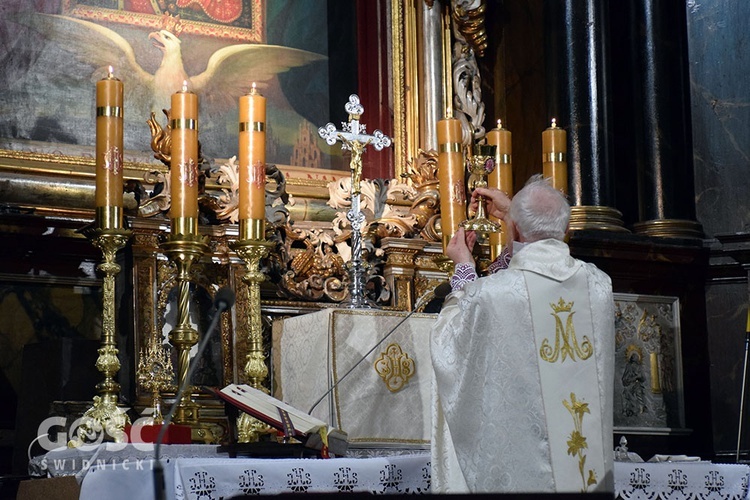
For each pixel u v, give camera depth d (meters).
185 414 8.23
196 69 10.71
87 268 9.72
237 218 9.31
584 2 11.71
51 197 9.73
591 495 4.85
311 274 9.59
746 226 11.81
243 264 9.21
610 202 11.49
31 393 8.92
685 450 11.31
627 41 12.35
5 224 9.18
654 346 11.26
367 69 11.41
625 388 11.03
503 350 6.45
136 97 10.41
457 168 9.30
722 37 12.20
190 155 8.34
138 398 8.46
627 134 12.30
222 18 10.91
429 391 8.02
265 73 11.00
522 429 6.38
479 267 10.06
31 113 9.95
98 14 10.38
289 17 11.21
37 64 10.05
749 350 10.81
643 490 7.38
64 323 9.59
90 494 6.48
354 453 7.70
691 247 11.45
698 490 7.58
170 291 8.84
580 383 6.47
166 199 8.94
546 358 6.44
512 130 12.12
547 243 6.67
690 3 12.34
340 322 7.85
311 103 11.16
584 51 11.65
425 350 8.07
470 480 6.46
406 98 11.38
